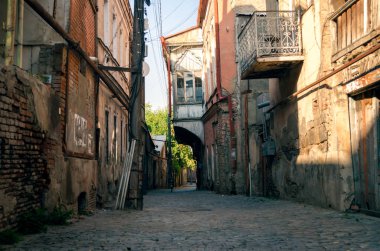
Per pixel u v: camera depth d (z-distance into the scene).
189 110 27.06
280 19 10.75
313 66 9.71
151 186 32.84
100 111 11.58
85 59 9.07
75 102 8.63
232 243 5.14
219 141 18.97
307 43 10.12
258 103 16.61
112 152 13.81
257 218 7.91
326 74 8.93
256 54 10.52
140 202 10.80
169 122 31.27
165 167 45.59
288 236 5.61
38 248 4.81
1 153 5.20
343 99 8.38
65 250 4.71
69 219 7.61
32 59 7.90
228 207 10.87
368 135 7.83
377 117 7.52
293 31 10.75
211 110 21.38
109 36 13.72
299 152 10.88
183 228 6.66
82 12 9.63
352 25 8.06
